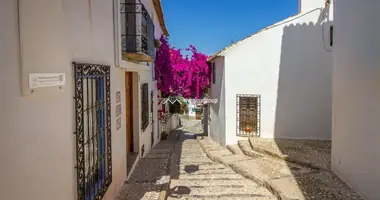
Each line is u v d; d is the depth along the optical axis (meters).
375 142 4.48
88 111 3.76
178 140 15.63
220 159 8.42
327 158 7.35
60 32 2.94
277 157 7.80
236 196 5.36
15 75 2.18
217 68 12.03
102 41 4.49
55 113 2.83
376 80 4.44
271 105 10.22
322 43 9.74
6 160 2.05
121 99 5.82
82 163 3.47
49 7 2.71
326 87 9.83
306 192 5.14
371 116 4.59
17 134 2.19
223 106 10.88
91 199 3.85
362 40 4.89
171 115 20.84
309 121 10.02
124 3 6.36
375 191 4.47
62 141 2.99
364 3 4.83
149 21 7.82
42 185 2.57
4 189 2.02
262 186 5.93
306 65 9.89
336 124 6.11
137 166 7.68
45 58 2.63
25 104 2.31
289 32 9.92
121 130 5.79
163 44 13.70
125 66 5.83
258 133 10.38
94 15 4.11
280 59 10.05
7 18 2.09
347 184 5.51
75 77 3.30
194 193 5.55
